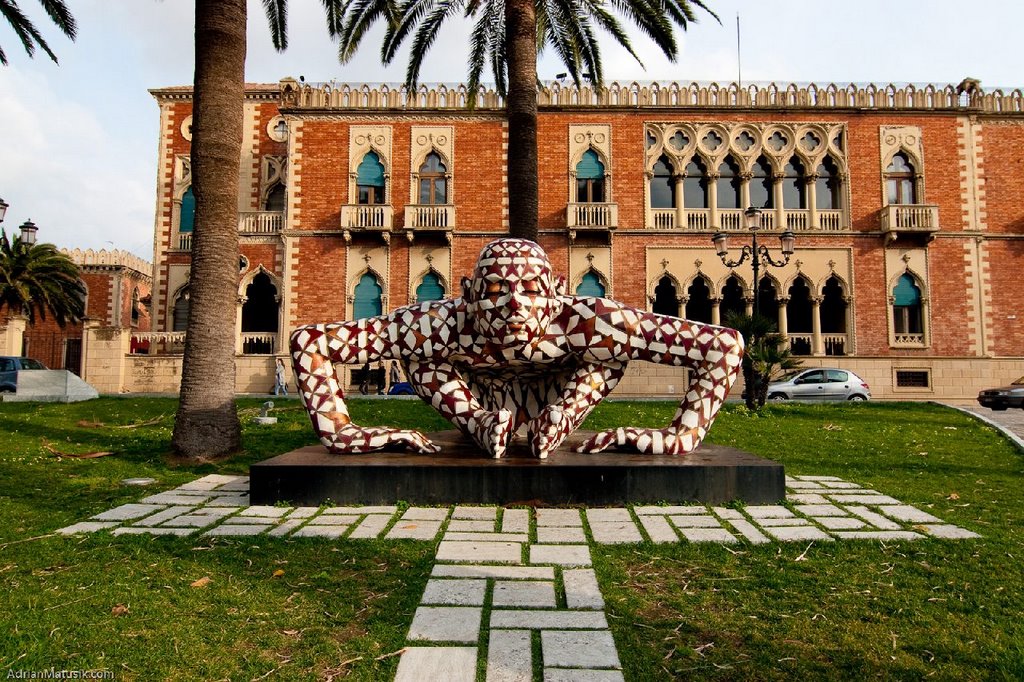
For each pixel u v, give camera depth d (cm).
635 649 337
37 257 3006
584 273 2594
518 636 346
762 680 308
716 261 2589
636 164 2628
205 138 977
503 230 2611
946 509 640
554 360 679
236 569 448
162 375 2489
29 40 1333
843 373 2256
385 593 408
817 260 2573
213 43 988
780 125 2627
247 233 2712
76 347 3709
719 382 701
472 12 1573
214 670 314
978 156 2625
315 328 712
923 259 2570
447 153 2641
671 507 623
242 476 825
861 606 390
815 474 873
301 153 2642
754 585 423
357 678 306
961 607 388
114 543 506
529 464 638
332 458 680
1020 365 2541
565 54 1705
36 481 770
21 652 324
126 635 347
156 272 3000
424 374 700
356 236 2608
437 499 634
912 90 2639
